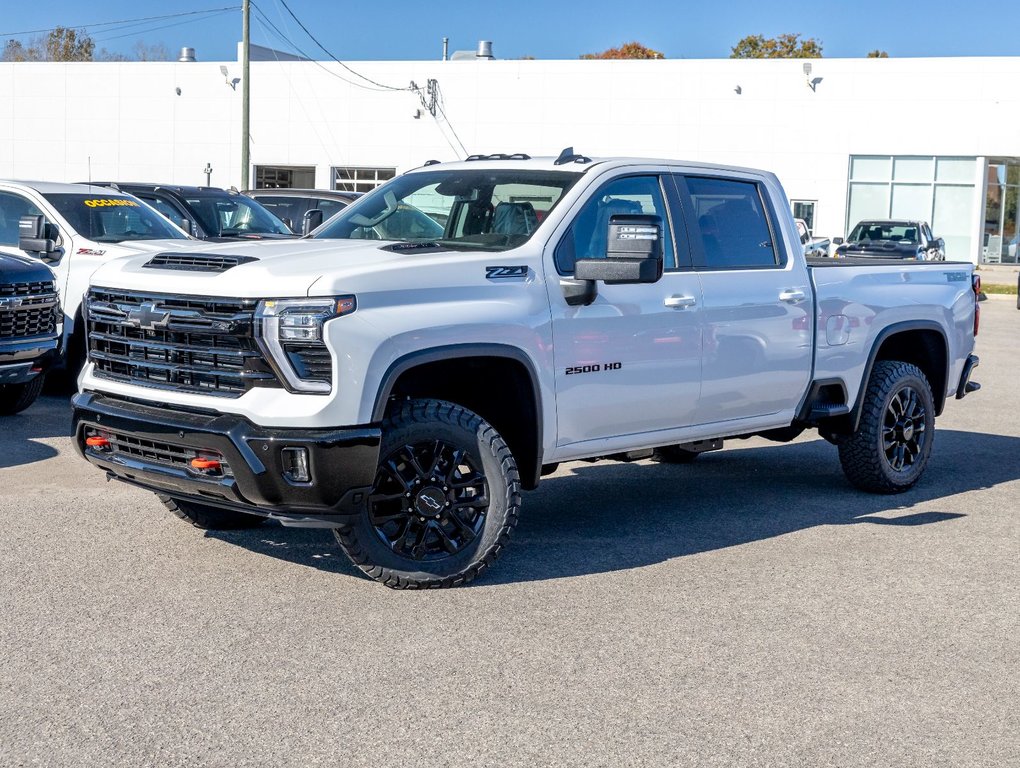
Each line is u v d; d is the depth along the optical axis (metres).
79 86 43.94
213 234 13.77
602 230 6.14
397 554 5.41
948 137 38.31
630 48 76.19
